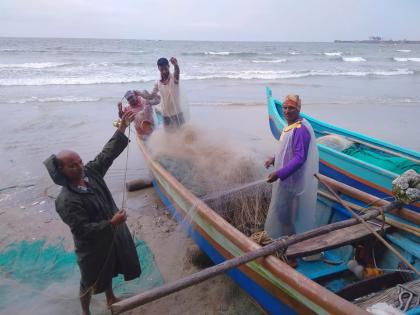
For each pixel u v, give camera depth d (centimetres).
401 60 4669
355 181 552
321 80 2353
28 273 425
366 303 264
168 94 601
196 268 436
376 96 1736
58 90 1700
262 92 1775
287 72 2708
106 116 1189
